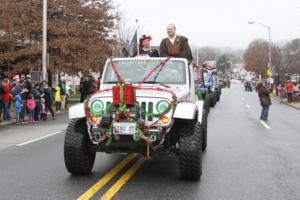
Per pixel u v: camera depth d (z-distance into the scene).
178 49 9.88
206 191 7.32
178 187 7.56
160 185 7.69
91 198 6.83
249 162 9.99
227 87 94.44
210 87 30.12
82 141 8.02
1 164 9.72
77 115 7.80
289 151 11.70
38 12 33.50
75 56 32.84
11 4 33.06
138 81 9.13
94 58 33.09
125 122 7.46
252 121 20.75
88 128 7.78
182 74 9.16
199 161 7.75
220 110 28.06
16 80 21.05
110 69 9.41
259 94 21.73
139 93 7.71
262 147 12.38
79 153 8.01
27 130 16.97
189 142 7.69
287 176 8.55
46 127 18.03
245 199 6.89
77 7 34.50
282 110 30.12
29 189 7.39
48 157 10.64
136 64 9.34
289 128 17.78
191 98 9.16
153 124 7.57
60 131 16.45
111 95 7.73
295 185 7.82
